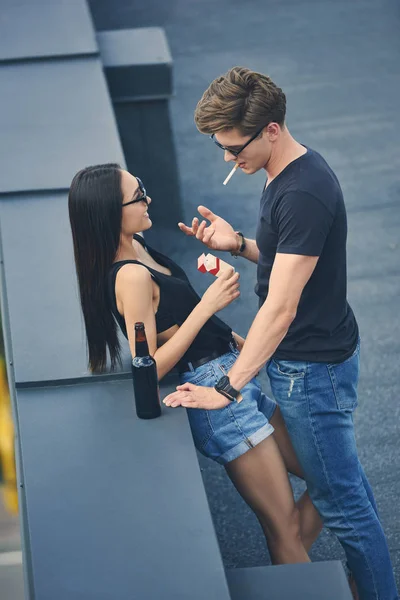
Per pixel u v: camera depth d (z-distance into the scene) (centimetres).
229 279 644
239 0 2178
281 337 625
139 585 529
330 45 1931
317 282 646
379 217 1424
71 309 752
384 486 973
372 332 1201
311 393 674
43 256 816
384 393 1103
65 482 598
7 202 898
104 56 1329
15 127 1036
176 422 641
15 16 1297
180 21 2080
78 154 977
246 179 1541
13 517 1257
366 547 713
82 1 1339
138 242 698
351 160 1562
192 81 1830
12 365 711
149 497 586
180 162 1593
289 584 609
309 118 1683
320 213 605
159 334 661
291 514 716
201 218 1439
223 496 989
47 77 1137
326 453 692
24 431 641
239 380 633
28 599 542
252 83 598
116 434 634
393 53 1891
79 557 547
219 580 530
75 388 679
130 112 1338
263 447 692
